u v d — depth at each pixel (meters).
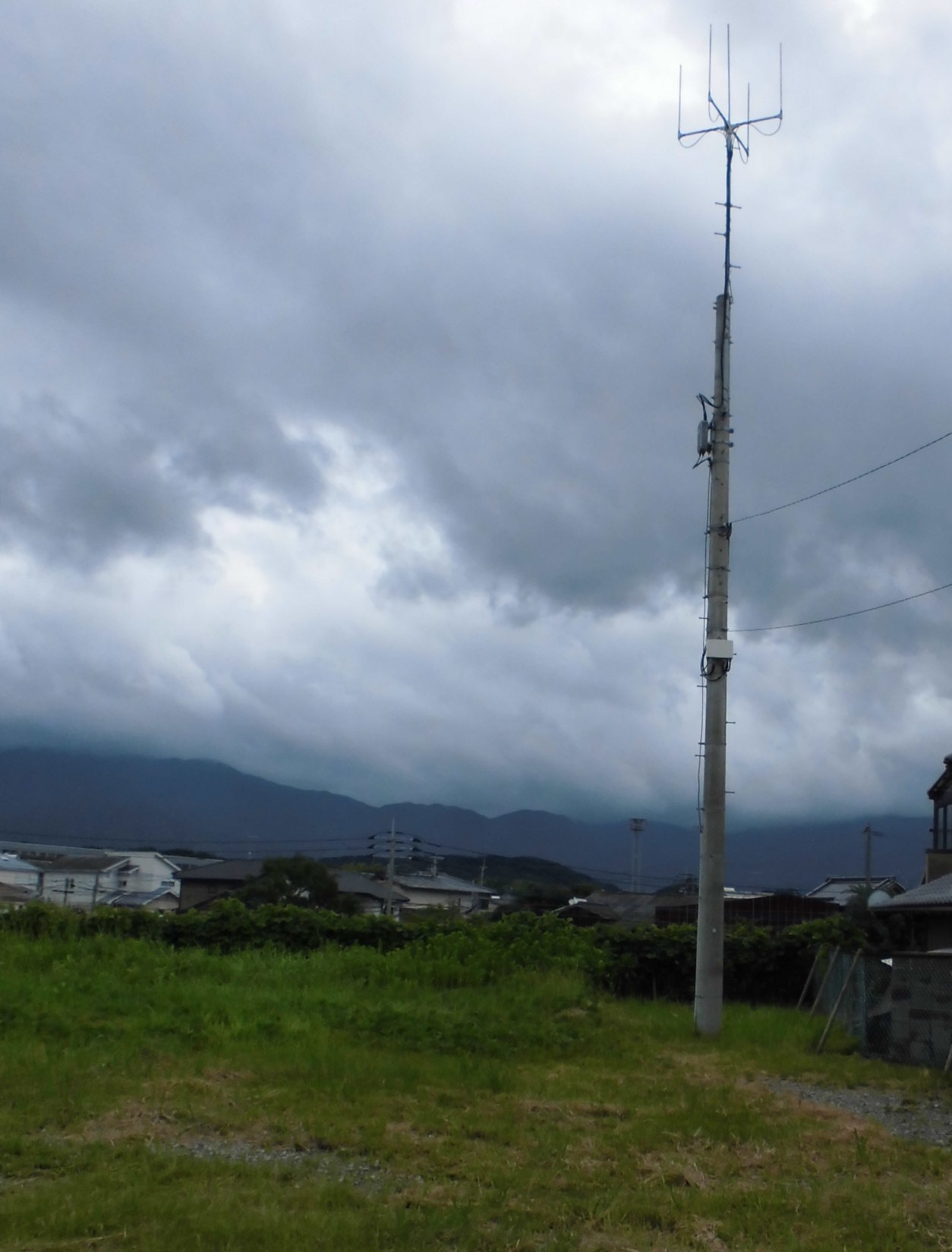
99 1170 7.04
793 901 39.31
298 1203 6.46
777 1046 13.55
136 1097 8.91
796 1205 6.84
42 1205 6.19
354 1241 5.79
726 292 15.91
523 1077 10.66
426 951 18.25
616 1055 12.34
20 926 18.27
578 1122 8.89
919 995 12.71
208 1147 7.77
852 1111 10.05
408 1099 9.34
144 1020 11.80
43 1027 11.23
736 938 20.34
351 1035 12.01
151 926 18.94
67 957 15.59
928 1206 6.98
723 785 14.87
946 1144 8.91
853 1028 14.07
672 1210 6.66
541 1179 7.20
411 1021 12.46
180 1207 6.21
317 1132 8.14
